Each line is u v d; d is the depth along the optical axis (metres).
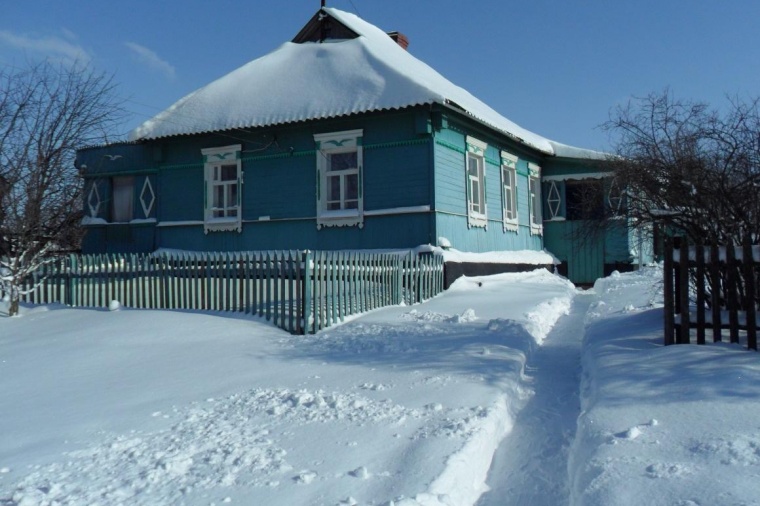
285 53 20.66
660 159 8.90
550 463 5.16
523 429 5.98
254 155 18.09
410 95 15.83
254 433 5.48
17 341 10.43
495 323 9.99
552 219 24.73
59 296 13.46
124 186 20.70
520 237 22.45
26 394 7.32
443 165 16.75
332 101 16.92
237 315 11.06
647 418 5.23
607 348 7.61
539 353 9.29
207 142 18.70
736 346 6.98
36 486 4.55
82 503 4.21
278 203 17.77
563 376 7.84
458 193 17.61
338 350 8.77
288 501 4.16
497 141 20.67
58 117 14.76
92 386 7.48
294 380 7.25
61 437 5.67
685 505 3.74
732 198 7.71
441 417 5.69
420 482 4.33
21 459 5.14
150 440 5.43
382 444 5.11
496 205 20.47
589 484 4.23
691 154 8.47
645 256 23.03
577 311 14.12
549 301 13.83
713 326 7.18
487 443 5.29
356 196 17.30
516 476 5.00
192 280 11.80
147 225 19.84
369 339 9.34
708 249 7.24
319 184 17.28
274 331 10.18
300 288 10.26
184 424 5.83
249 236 18.14
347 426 5.55
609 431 5.06
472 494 4.61
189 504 4.17
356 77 17.55
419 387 6.70
